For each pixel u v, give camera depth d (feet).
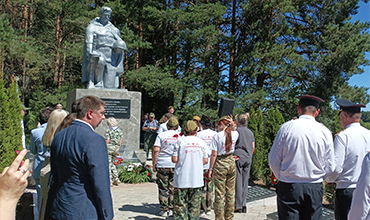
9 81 70.33
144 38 78.13
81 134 8.75
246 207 21.26
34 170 15.39
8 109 23.34
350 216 8.34
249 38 70.95
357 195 8.09
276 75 59.82
